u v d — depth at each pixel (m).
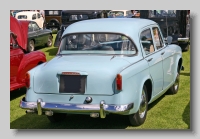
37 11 26.28
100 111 5.46
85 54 6.38
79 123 6.58
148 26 7.04
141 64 6.10
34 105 5.81
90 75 5.57
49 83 5.76
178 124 6.36
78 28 6.70
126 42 6.34
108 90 5.51
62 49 6.61
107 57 6.15
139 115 6.11
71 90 5.64
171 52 7.75
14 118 7.01
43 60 9.23
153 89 6.62
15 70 8.16
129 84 5.60
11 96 8.77
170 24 14.40
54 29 26.02
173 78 7.96
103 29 6.52
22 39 8.81
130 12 21.50
